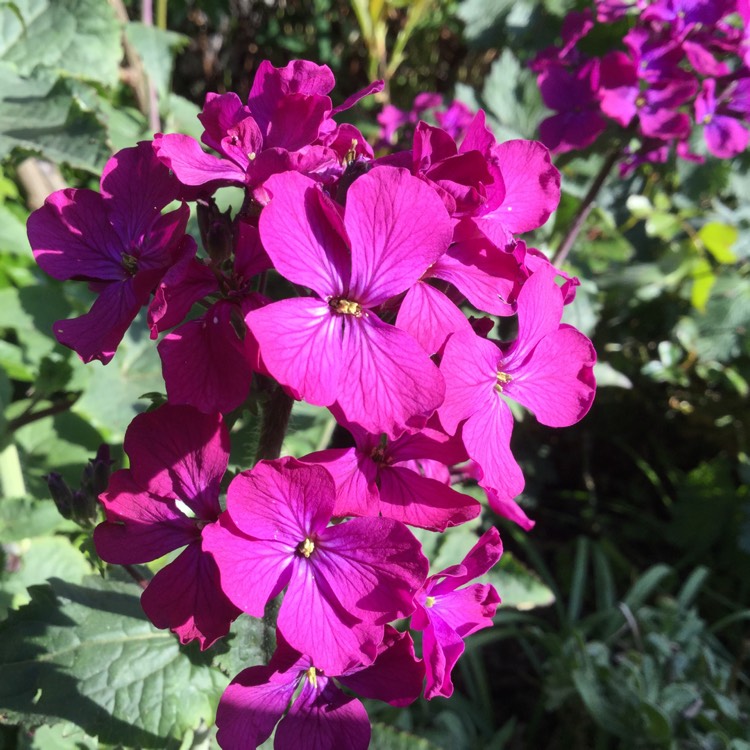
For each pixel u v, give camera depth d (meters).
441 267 0.09
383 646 0.09
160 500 0.09
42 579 0.17
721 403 0.29
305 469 0.08
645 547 0.30
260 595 0.09
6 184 0.22
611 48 0.26
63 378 0.16
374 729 0.16
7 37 0.17
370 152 0.10
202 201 0.09
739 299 0.28
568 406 0.10
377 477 0.09
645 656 0.22
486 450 0.09
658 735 0.20
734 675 0.22
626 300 0.28
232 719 0.09
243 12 0.36
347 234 0.08
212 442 0.09
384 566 0.09
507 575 0.20
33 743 0.15
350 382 0.08
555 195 0.11
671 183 0.30
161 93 0.21
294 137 0.10
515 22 0.28
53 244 0.10
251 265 0.09
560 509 0.30
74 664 0.12
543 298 0.10
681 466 0.31
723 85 0.21
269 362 0.08
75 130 0.15
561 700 0.22
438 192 0.09
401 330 0.08
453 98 0.27
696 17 0.20
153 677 0.13
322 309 0.08
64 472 0.19
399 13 0.34
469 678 0.23
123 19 0.22
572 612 0.25
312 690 0.10
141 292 0.09
